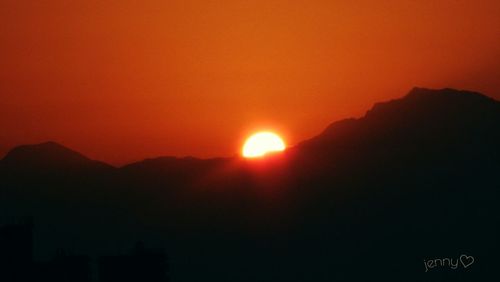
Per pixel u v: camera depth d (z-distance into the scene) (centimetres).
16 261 10138
